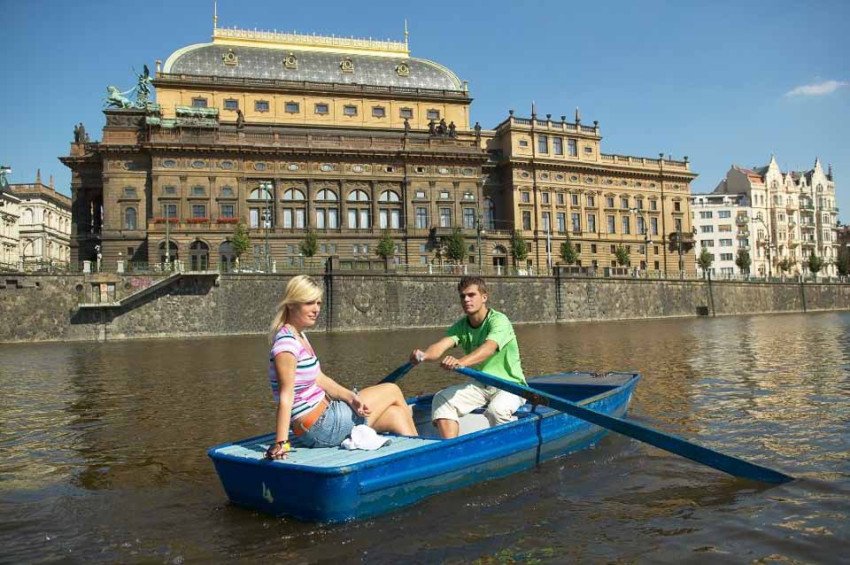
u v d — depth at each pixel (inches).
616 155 3577.8
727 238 5413.4
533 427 355.9
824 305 3944.4
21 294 1987.0
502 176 3385.8
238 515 293.9
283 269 2331.4
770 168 5590.6
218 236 2664.9
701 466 361.1
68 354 1402.6
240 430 506.6
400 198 2967.5
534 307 2667.3
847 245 6279.5
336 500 269.4
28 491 347.9
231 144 2704.2
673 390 639.1
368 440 298.8
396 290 2368.4
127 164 2714.1
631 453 388.5
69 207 4473.4
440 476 307.6
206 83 2918.3
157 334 2076.8
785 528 267.4
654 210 3678.6
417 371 876.6
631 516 284.7
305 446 303.4
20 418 572.1
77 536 277.1
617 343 1355.8
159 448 448.5
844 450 389.1
